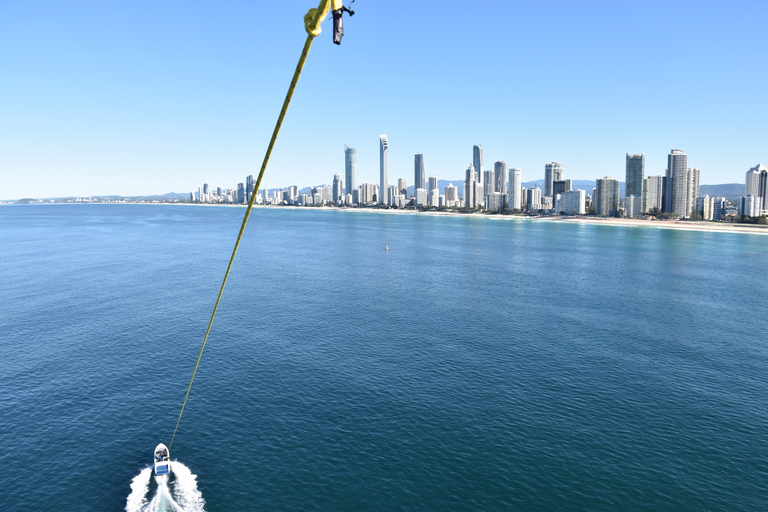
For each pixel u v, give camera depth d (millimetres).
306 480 43312
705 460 46875
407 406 56781
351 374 65750
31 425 51844
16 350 73812
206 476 43625
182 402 57188
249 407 56188
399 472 44562
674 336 85188
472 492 41969
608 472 44844
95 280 129250
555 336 84188
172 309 98875
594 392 61281
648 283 137375
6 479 42938
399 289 123250
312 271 149875
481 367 69000
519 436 50656
